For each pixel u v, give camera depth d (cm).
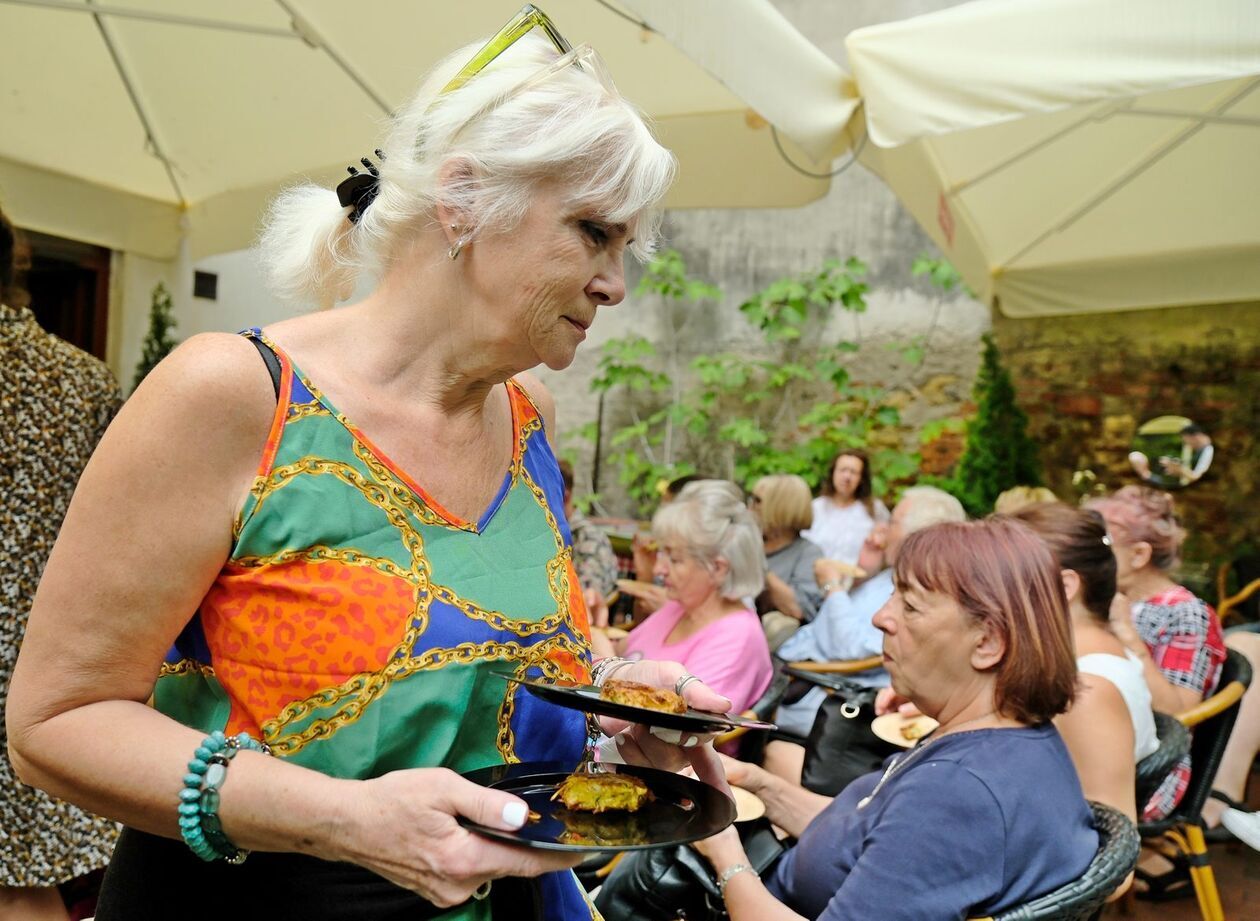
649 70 378
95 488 100
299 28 353
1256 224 512
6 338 223
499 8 338
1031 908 156
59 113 397
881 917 158
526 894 118
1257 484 668
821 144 333
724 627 299
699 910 200
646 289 788
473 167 106
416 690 106
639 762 133
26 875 226
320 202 125
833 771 259
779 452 781
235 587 105
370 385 111
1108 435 716
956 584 172
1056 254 566
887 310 768
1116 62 291
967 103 309
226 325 603
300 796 96
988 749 166
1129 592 363
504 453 124
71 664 100
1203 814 370
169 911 108
